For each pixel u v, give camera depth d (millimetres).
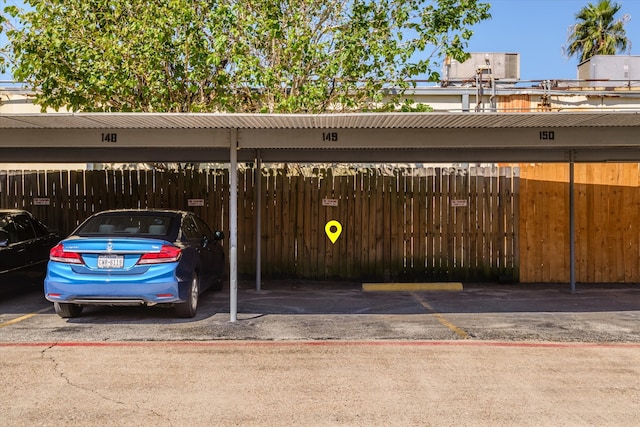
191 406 4977
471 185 12414
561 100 16141
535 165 12336
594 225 12344
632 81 16312
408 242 12430
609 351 6871
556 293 11195
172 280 7914
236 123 7980
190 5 11133
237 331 7789
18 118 7488
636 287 11898
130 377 5766
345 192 12484
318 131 8633
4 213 9906
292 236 12523
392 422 4637
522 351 6844
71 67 11641
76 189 12742
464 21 11750
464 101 15648
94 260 7832
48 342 7148
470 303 10117
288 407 4965
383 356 6586
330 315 8977
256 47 11648
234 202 8438
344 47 11258
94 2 11352
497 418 4727
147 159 11234
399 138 8648
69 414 4781
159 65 11258
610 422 4660
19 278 9688
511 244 12352
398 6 11680
